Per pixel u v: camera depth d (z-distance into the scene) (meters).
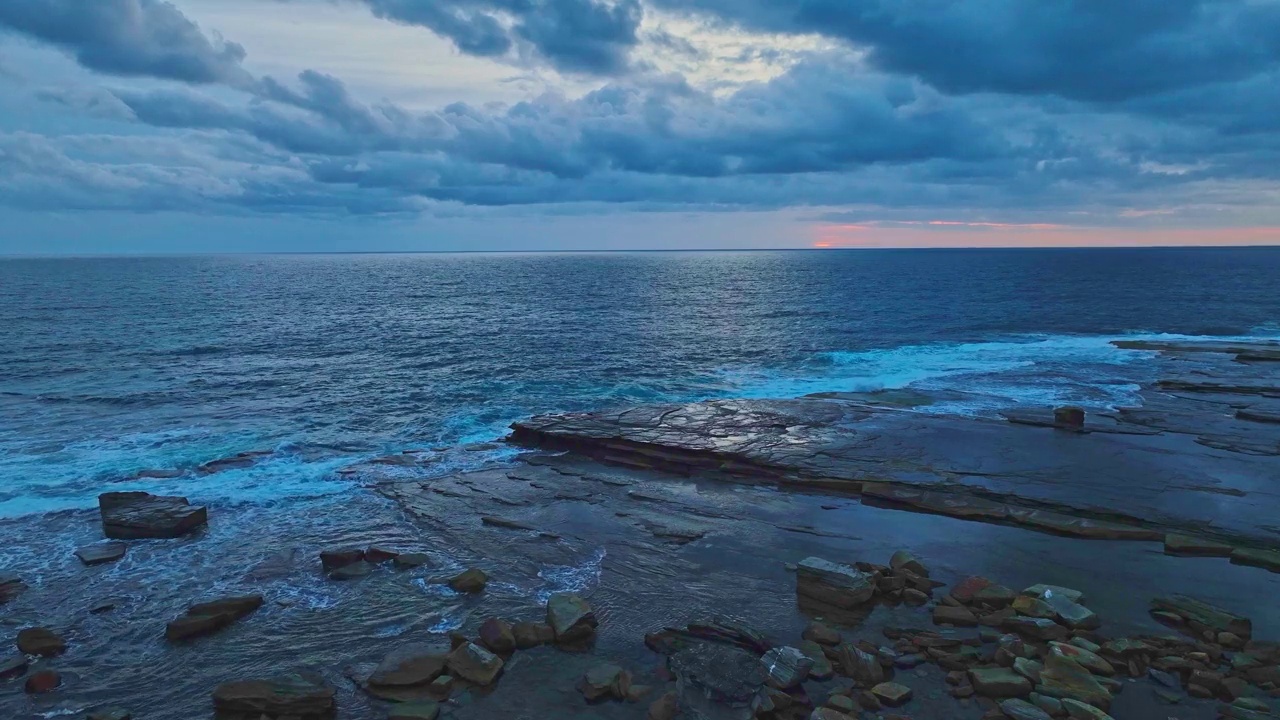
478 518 16.72
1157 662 10.02
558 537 15.52
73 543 15.38
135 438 23.62
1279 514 15.84
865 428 23.12
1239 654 10.17
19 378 32.69
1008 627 11.16
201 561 14.50
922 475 18.62
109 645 11.31
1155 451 20.58
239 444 23.11
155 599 12.85
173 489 18.83
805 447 21.02
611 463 21.12
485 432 25.02
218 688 9.65
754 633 10.95
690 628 11.27
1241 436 22.05
